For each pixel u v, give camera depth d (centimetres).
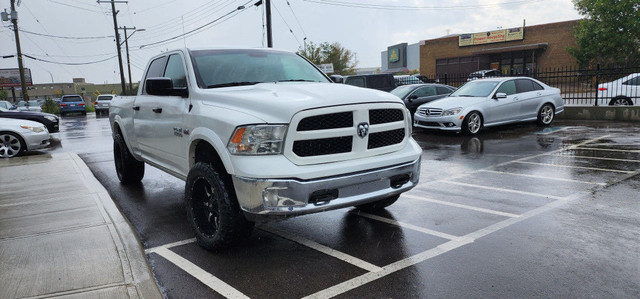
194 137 423
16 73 5788
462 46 4228
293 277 365
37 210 554
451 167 805
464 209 538
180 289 351
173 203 611
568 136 1123
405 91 1505
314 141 371
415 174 432
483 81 1318
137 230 500
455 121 1191
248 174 356
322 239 451
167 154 517
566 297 317
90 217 518
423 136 1254
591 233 439
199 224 428
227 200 385
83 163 910
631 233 436
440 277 356
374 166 393
